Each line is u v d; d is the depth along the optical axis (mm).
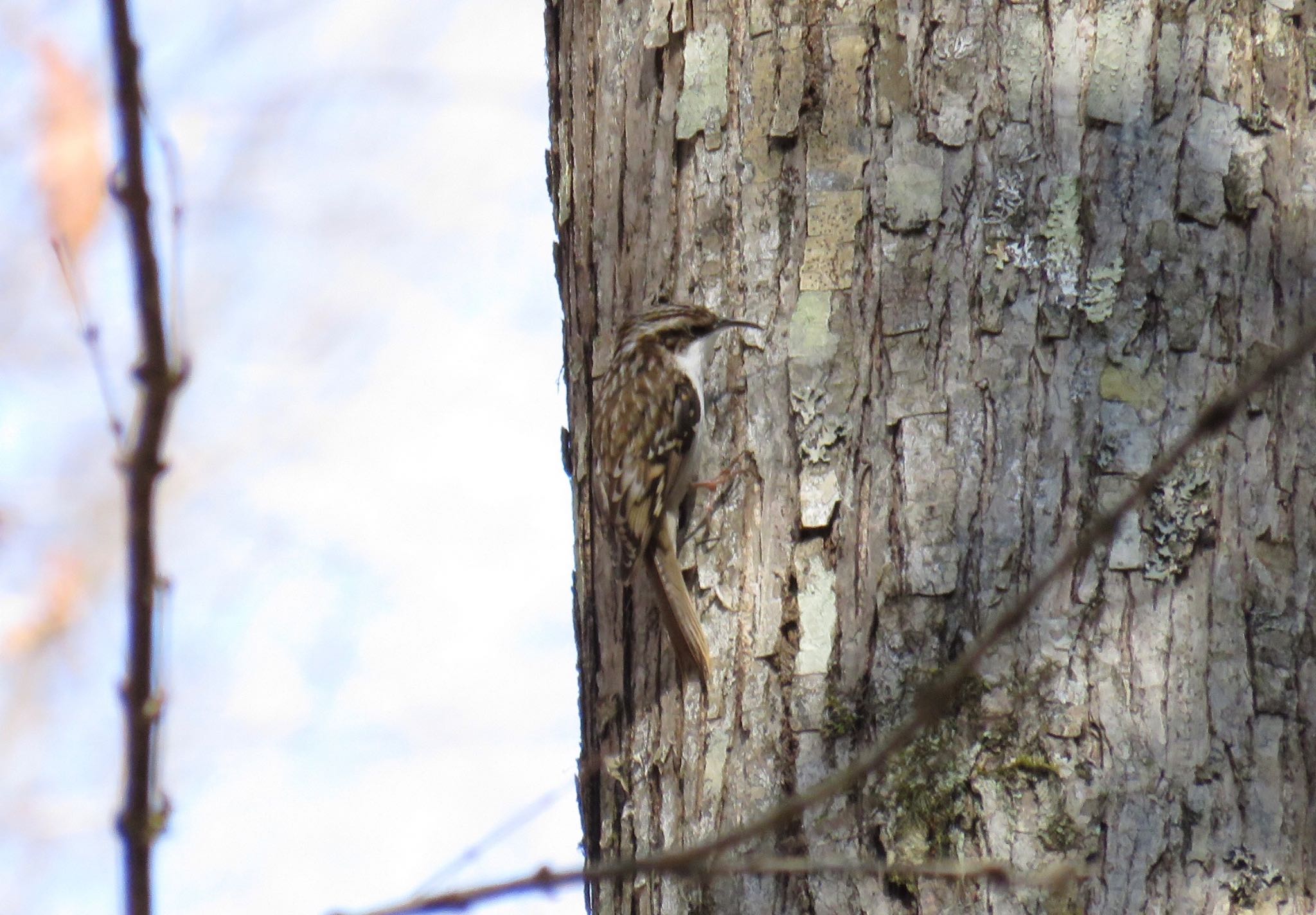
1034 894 5621
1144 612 5895
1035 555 5992
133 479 3682
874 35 6695
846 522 6305
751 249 6812
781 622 6352
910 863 5676
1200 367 6125
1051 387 6148
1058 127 6387
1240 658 5867
